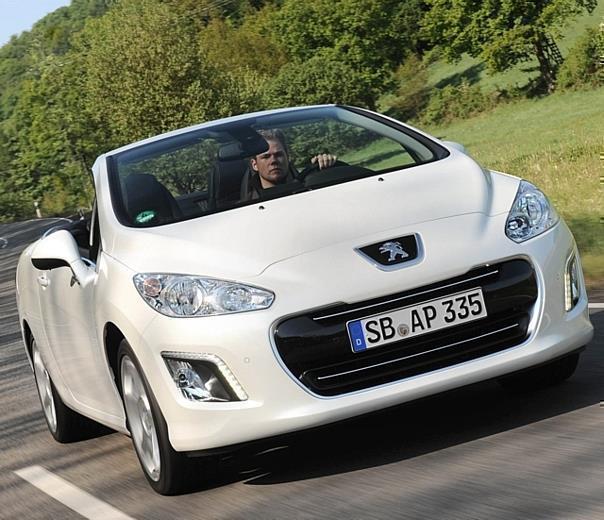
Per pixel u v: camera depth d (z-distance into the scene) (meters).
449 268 7.82
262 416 7.58
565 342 8.22
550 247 8.28
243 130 9.91
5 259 92.31
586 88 122.38
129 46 139.50
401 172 9.10
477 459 7.51
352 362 7.68
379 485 7.37
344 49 172.12
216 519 7.43
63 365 10.69
